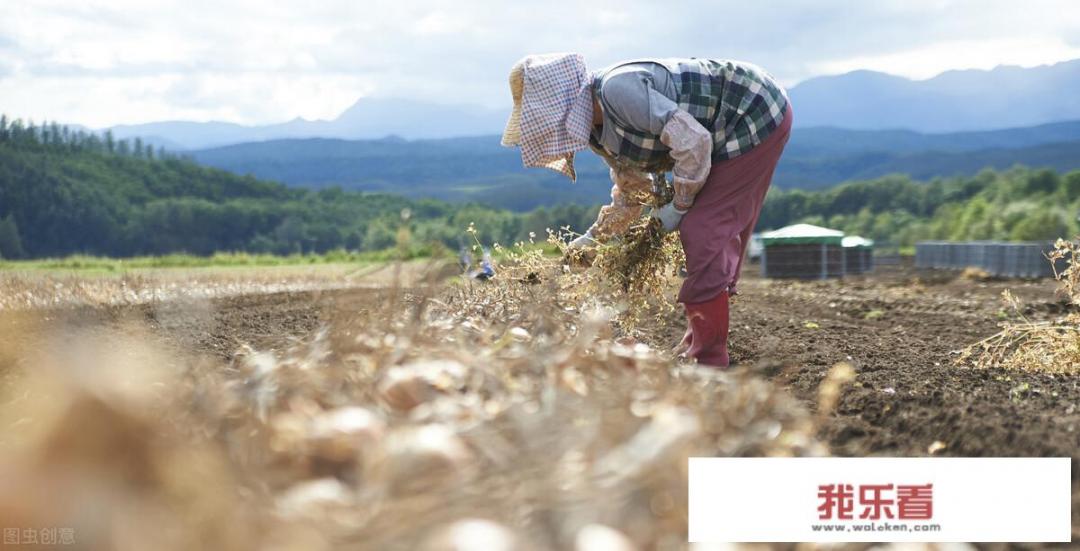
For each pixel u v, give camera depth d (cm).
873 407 348
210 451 166
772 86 449
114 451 127
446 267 308
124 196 18500
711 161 442
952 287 1488
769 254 2103
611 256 482
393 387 212
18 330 390
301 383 207
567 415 178
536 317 308
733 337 651
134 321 597
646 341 509
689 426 165
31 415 210
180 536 124
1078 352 481
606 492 146
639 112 423
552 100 434
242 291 1211
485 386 219
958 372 469
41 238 17112
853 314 927
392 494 147
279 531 132
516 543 131
